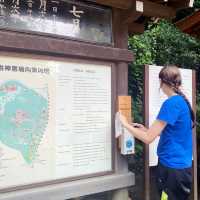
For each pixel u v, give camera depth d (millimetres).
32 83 2729
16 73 2650
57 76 2863
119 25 3275
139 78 6027
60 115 2871
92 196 4082
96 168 3082
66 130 2902
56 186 2789
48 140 2801
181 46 7230
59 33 2889
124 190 3238
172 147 2975
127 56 3250
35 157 2729
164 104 2963
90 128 3051
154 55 7078
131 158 5438
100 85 3121
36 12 2770
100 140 3113
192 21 4832
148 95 3523
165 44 7191
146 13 3434
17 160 2639
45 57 2795
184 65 7234
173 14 3613
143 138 2939
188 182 3041
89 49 2992
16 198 2562
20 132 2660
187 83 3949
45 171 2777
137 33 4562
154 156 3570
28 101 2705
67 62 2922
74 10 2982
